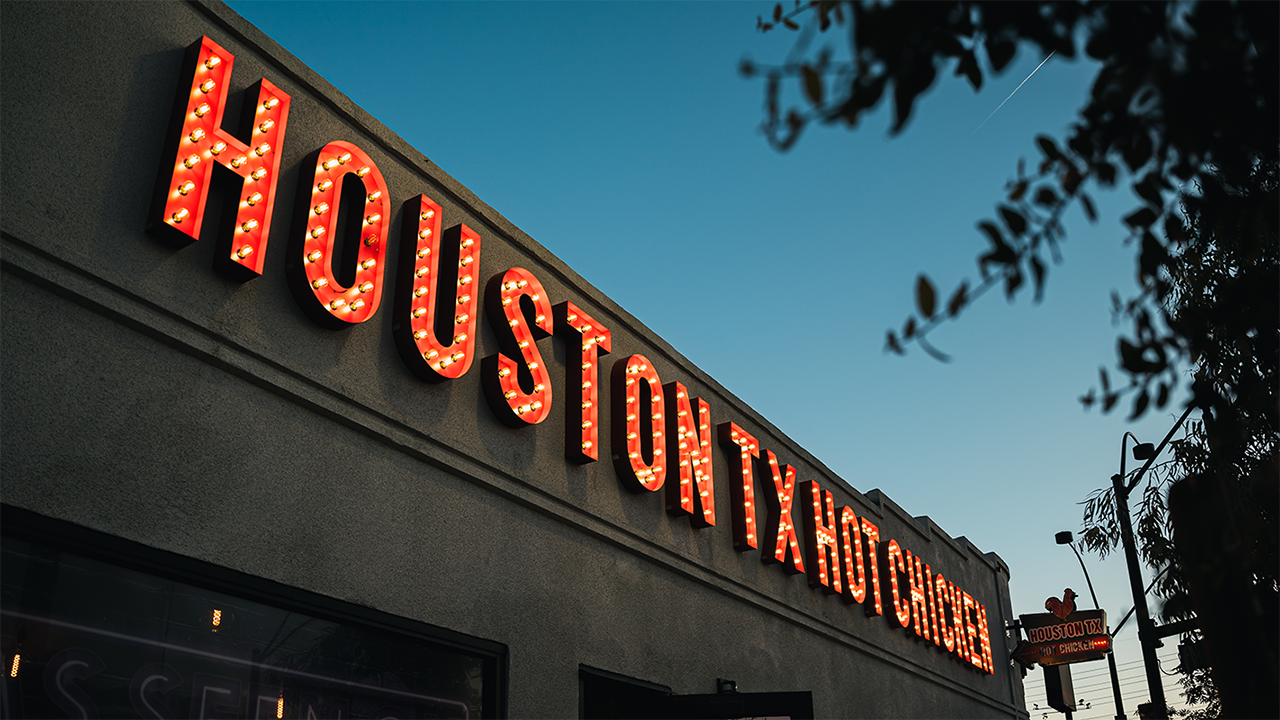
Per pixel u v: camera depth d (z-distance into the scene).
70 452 6.36
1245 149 2.61
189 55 7.91
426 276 9.56
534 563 10.28
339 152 8.91
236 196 7.84
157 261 7.25
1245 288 2.96
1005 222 2.43
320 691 7.72
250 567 7.32
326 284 8.34
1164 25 2.15
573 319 11.72
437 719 8.71
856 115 2.02
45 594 6.12
